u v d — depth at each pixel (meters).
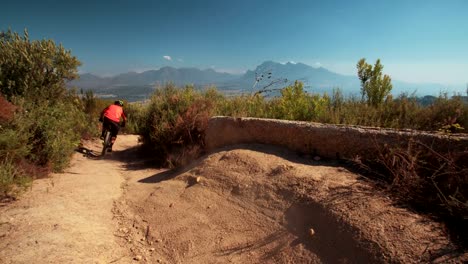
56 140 5.39
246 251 2.59
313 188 2.88
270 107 5.88
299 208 2.76
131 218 3.50
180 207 3.55
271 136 4.17
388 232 2.12
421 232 2.04
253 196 3.25
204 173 4.17
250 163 3.81
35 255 2.38
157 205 3.74
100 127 10.23
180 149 6.16
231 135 4.75
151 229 3.21
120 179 5.28
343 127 3.45
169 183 4.39
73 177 4.95
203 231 2.99
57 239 2.65
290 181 3.13
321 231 2.44
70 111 7.98
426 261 1.82
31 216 3.07
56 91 8.20
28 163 4.72
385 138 3.04
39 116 5.75
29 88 7.34
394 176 2.72
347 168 3.19
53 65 7.95
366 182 2.82
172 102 7.52
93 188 4.41
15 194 3.67
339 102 5.86
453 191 2.35
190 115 6.26
